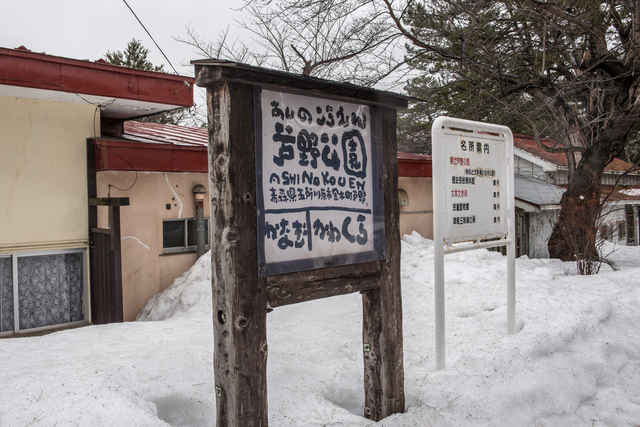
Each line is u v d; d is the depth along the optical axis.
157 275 7.87
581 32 11.86
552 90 11.36
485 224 4.83
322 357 4.37
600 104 11.51
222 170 2.58
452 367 4.20
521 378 4.00
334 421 3.24
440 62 14.09
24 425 2.81
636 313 5.77
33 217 6.78
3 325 6.61
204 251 8.33
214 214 2.64
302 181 2.90
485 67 11.16
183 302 7.16
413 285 7.25
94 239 7.10
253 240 2.65
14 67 5.89
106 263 6.71
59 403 3.03
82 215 7.21
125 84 6.88
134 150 7.11
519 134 18.41
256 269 2.66
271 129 2.75
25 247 6.71
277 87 2.70
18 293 6.73
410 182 11.84
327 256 3.03
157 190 7.92
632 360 4.90
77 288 7.29
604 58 10.94
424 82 14.44
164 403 3.39
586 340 4.95
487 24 12.16
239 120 2.59
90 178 7.20
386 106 3.37
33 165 6.79
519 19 11.73
